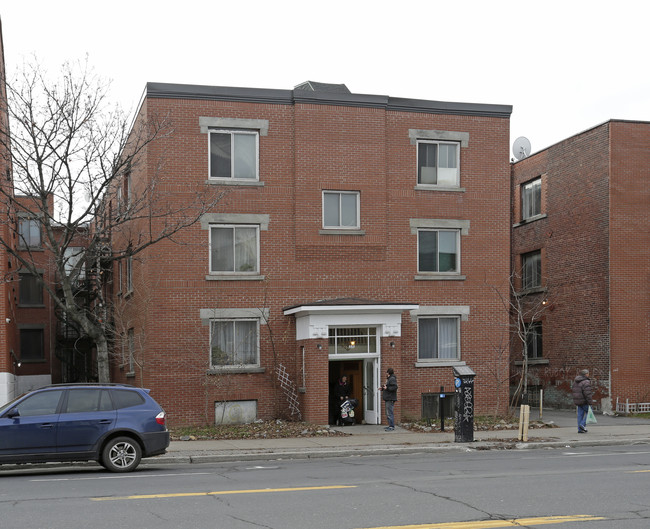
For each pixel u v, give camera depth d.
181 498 10.95
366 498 10.88
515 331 33.69
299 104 25.03
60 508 10.16
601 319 29.67
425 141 26.28
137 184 26.08
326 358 23.59
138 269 25.77
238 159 24.78
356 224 25.50
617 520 9.35
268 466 16.02
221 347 24.44
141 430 15.09
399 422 24.11
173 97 24.08
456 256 26.45
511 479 12.90
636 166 29.75
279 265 24.77
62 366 42.41
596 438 20.92
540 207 34.59
